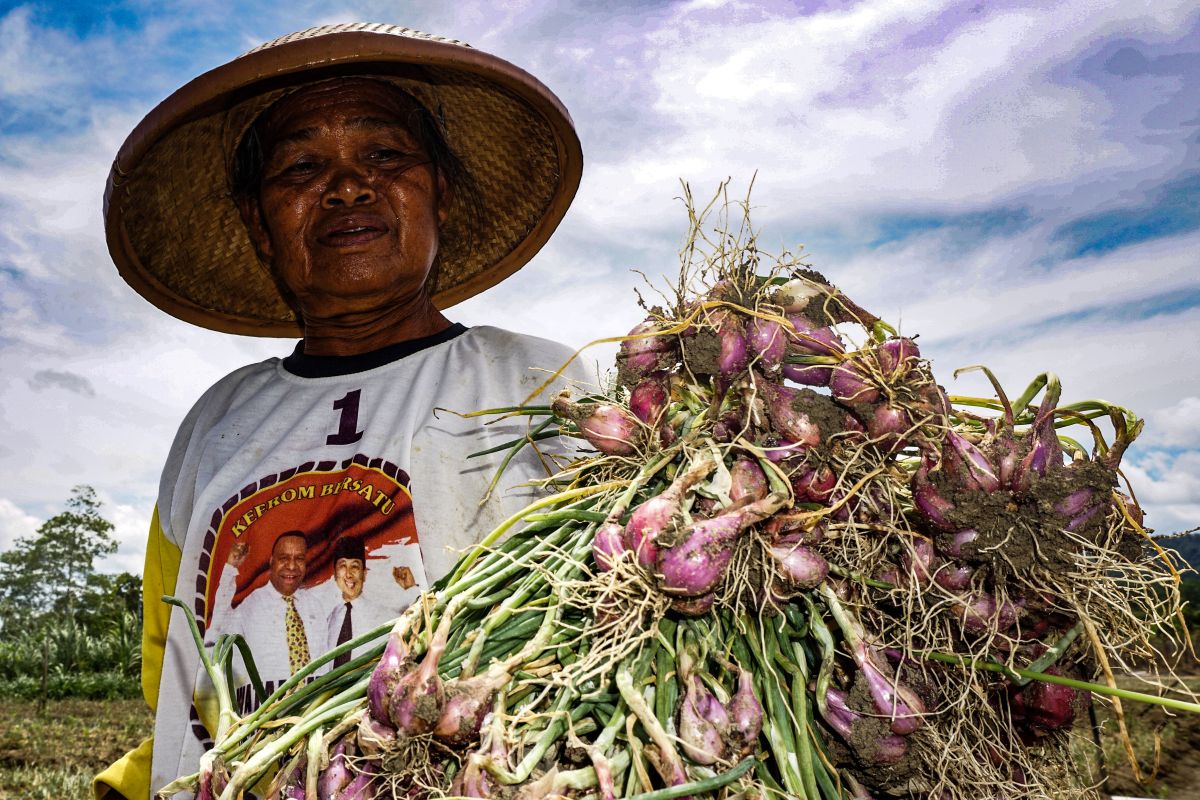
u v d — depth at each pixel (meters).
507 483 1.68
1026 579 1.04
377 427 1.73
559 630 1.06
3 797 11.26
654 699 0.99
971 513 1.03
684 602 0.99
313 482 1.71
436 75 2.00
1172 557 1.07
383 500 1.65
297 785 1.05
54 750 14.87
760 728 0.97
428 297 2.08
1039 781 1.20
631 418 1.21
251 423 1.89
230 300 2.39
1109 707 1.18
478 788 0.88
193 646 1.66
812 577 1.04
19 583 48.69
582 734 0.99
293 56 1.60
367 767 1.00
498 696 0.96
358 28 1.75
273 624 1.60
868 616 1.12
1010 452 1.03
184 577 1.71
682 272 1.22
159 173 2.02
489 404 1.75
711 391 1.23
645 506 1.03
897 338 1.13
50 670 26.19
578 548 1.11
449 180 2.16
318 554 1.63
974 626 1.06
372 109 1.82
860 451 1.09
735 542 0.99
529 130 2.12
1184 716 6.45
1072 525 1.01
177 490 1.90
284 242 1.83
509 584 1.17
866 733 1.01
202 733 1.60
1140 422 1.02
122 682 24.97
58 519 50.38
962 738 1.09
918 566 1.07
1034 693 1.12
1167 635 1.08
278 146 1.82
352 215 1.76
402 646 1.00
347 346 1.94
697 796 0.91
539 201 2.26
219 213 2.21
